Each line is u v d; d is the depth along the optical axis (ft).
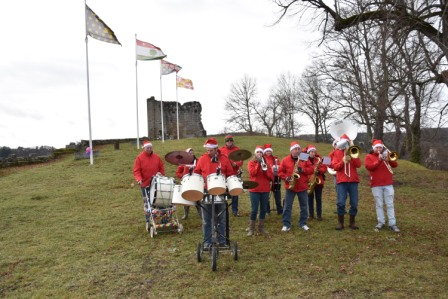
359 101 63.57
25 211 40.34
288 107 223.92
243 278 21.03
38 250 27.40
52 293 20.18
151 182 30.55
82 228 33.32
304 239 27.63
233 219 34.99
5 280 22.29
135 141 135.44
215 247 22.76
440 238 27.84
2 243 29.35
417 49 37.52
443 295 18.10
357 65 58.08
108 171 67.26
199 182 21.79
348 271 21.47
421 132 58.65
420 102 43.11
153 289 20.22
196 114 188.96
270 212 37.63
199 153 88.63
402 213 37.32
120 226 33.71
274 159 36.45
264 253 24.86
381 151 29.22
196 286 20.26
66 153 119.34
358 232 29.30
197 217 36.45
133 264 24.03
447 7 35.12
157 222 30.35
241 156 22.53
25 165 97.66
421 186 57.16
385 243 26.35
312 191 33.22
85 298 19.44
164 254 25.67
